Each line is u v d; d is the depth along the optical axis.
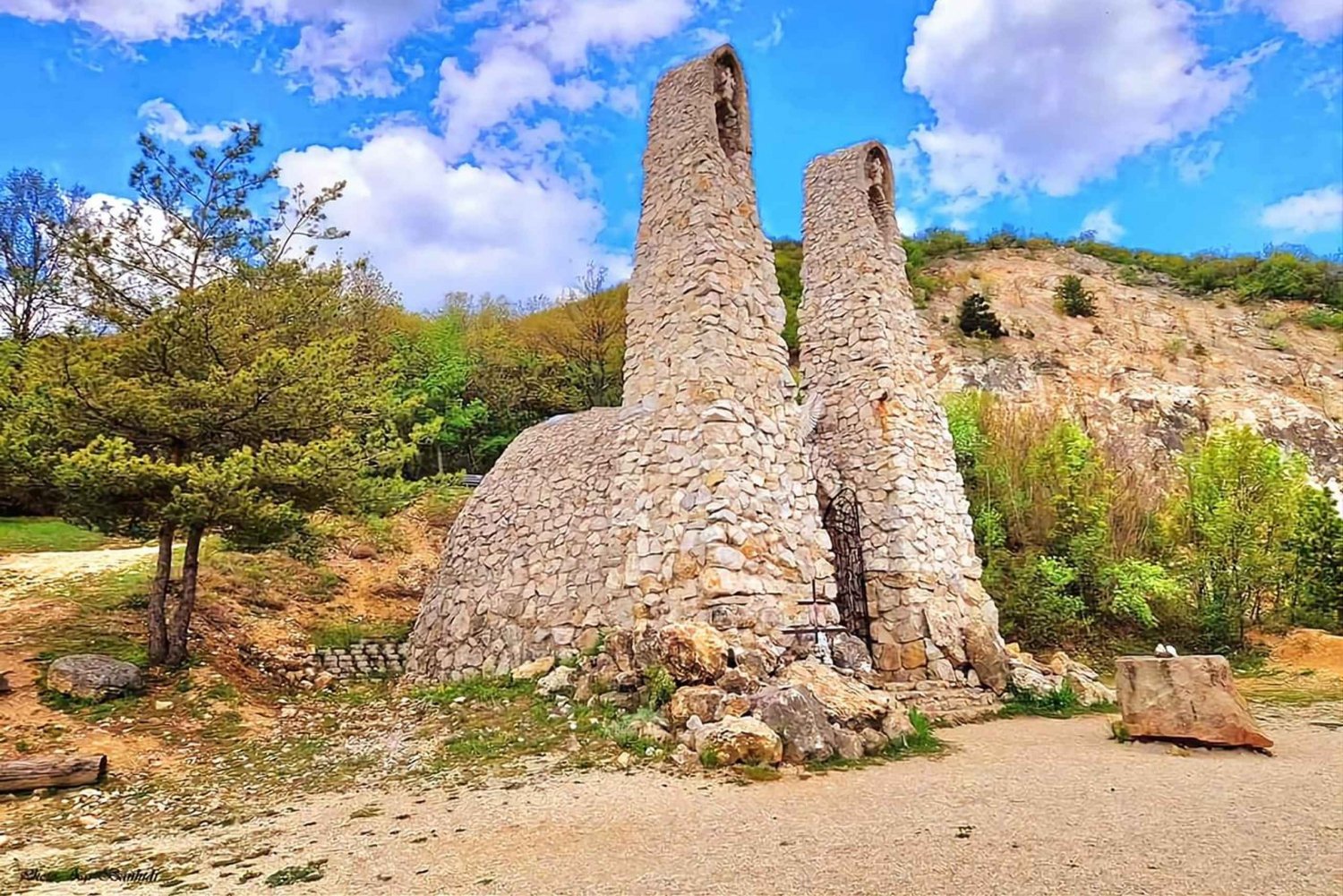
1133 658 9.09
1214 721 8.22
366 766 8.01
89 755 7.79
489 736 8.64
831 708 8.17
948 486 14.90
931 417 15.23
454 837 5.18
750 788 6.18
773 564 10.54
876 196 16.75
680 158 12.60
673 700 8.10
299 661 13.05
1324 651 19.34
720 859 4.35
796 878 3.98
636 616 10.55
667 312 11.89
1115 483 24.94
